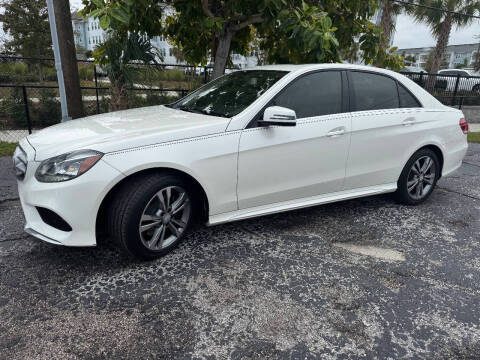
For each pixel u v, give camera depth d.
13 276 2.79
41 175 2.68
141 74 6.47
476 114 13.19
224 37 5.88
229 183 3.14
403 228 3.88
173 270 2.92
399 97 4.15
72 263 2.99
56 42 5.52
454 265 3.18
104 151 2.67
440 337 2.31
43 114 9.04
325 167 3.63
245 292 2.68
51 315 2.38
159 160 2.79
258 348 2.16
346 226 3.86
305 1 5.30
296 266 3.05
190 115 3.43
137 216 2.79
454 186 5.47
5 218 3.80
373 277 2.94
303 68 3.60
